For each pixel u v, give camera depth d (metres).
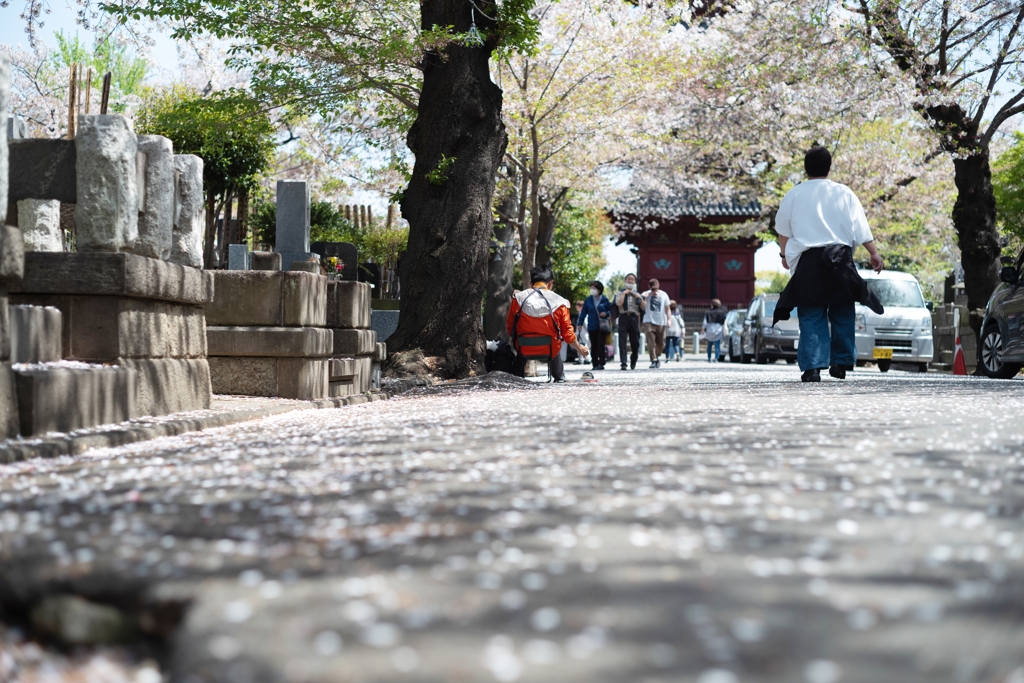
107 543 2.39
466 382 11.77
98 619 1.85
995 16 20.05
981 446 4.29
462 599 1.82
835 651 1.49
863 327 23.56
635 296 20.59
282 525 2.60
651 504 2.83
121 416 5.66
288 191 15.47
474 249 12.73
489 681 1.39
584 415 6.23
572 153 24.89
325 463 3.98
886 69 22.45
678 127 29.22
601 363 20.97
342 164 25.44
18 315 5.04
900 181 30.47
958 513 2.68
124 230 5.88
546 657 1.48
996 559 2.12
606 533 2.42
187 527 2.60
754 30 24.53
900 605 1.75
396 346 12.70
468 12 12.82
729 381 11.68
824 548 2.23
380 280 22.55
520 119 21.59
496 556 2.18
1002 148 31.09
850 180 29.92
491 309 23.06
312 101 15.37
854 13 21.66
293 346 8.44
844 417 5.78
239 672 1.46
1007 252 29.94
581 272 40.50
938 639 1.55
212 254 21.92
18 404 4.75
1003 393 8.27
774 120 27.64
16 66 27.92
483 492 3.10
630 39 22.66
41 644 1.85
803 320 10.57
